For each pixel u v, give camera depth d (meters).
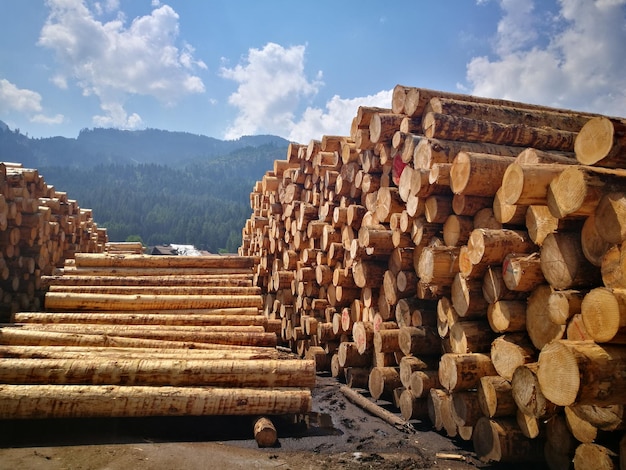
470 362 4.90
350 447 5.21
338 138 8.73
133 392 5.16
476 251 4.70
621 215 3.38
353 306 7.75
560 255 3.95
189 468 4.37
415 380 5.77
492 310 4.79
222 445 5.05
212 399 5.32
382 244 6.45
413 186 5.67
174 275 10.52
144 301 8.51
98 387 5.15
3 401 4.80
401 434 5.64
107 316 7.75
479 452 4.81
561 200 3.78
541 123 6.38
